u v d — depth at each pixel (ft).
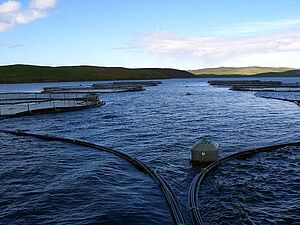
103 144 93.25
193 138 100.07
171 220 43.91
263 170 65.72
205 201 50.75
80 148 87.20
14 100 236.22
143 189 55.16
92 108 191.01
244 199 51.39
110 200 49.90
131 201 49.73
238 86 449.06
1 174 63.52
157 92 385.29
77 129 119.34
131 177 61.57
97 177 60.90
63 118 148.15
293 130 113.70
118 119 145.38
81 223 42.39
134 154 80.38
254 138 99.81
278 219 44.68
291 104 207.82
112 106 208.54
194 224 41.27
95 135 107.34
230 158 72.64
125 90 397.19
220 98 274.77
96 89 419.13
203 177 60.59
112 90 398.21
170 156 77.71
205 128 118.83
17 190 54.65
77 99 220.43
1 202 49.60
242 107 195.00
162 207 47.96
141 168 66.54
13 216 44.80
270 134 106.42
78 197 51.08
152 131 113.39
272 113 162.91
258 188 56.03
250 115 156.15
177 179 60.90
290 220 44.37
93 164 70.38
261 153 78.64
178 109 188.65
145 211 46.29
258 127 120.47
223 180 59.93
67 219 43.62
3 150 84.69
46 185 57.00
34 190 54.54
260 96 282.77
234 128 118.42
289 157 75.20
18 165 70.13
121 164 70.64
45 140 98.48
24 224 42.47
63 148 87.20
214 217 45.39
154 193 53.42
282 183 58.54
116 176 62.03
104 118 148.87
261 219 44.70
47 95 282.56
